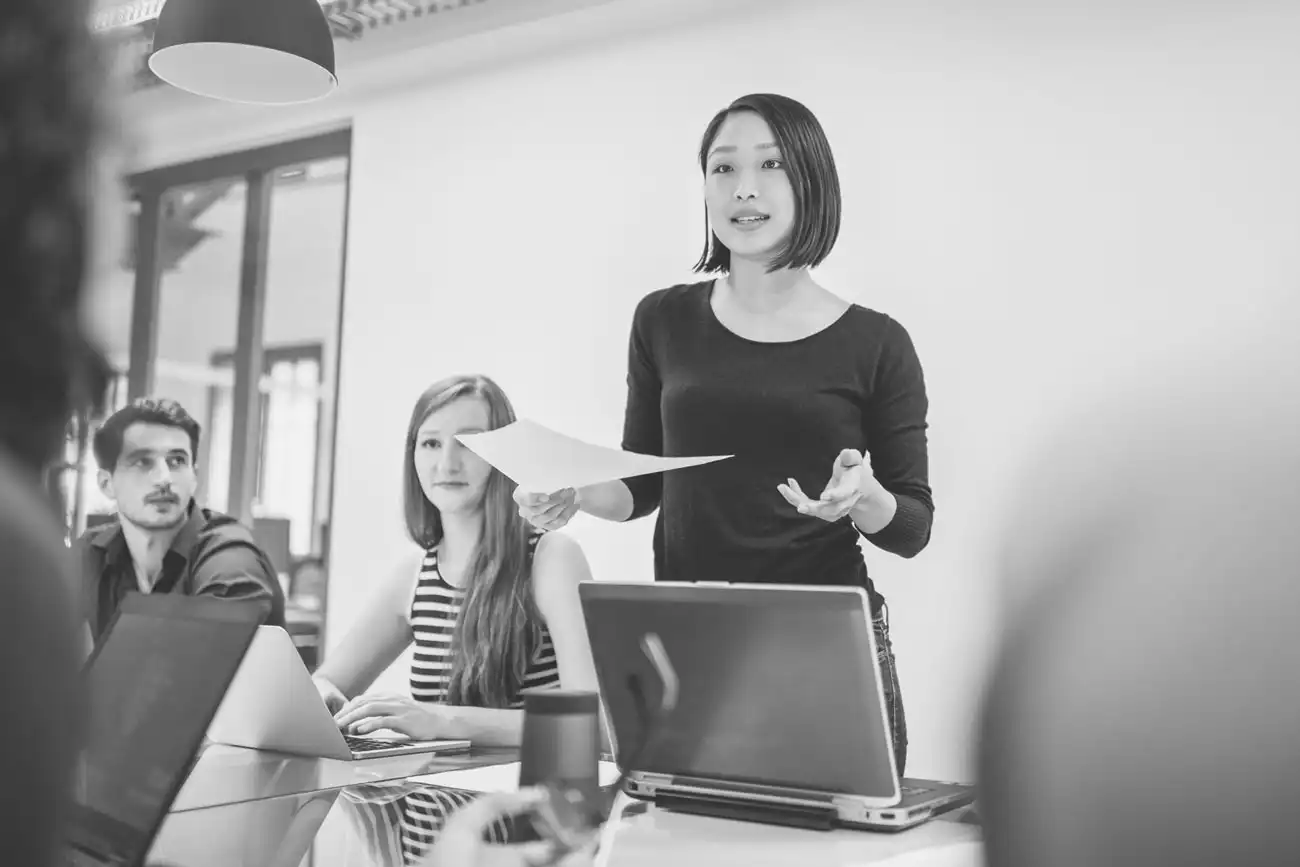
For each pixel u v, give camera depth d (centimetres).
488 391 246
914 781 150
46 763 33
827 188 229
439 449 240
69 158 37
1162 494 21
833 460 219
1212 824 20
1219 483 20
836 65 338
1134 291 291
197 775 157
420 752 183
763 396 221
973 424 309
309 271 774
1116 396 22
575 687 218
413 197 417
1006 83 312
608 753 199
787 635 122
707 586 128
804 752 125
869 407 223
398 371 414
